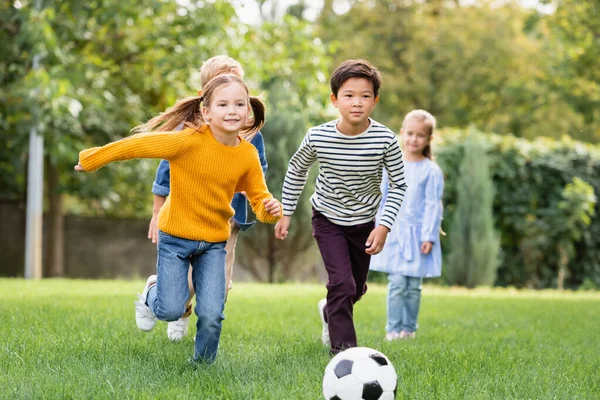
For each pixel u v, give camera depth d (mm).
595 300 15453
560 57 25922
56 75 17875
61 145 19250
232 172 5672
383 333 8742
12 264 22656
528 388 5293
